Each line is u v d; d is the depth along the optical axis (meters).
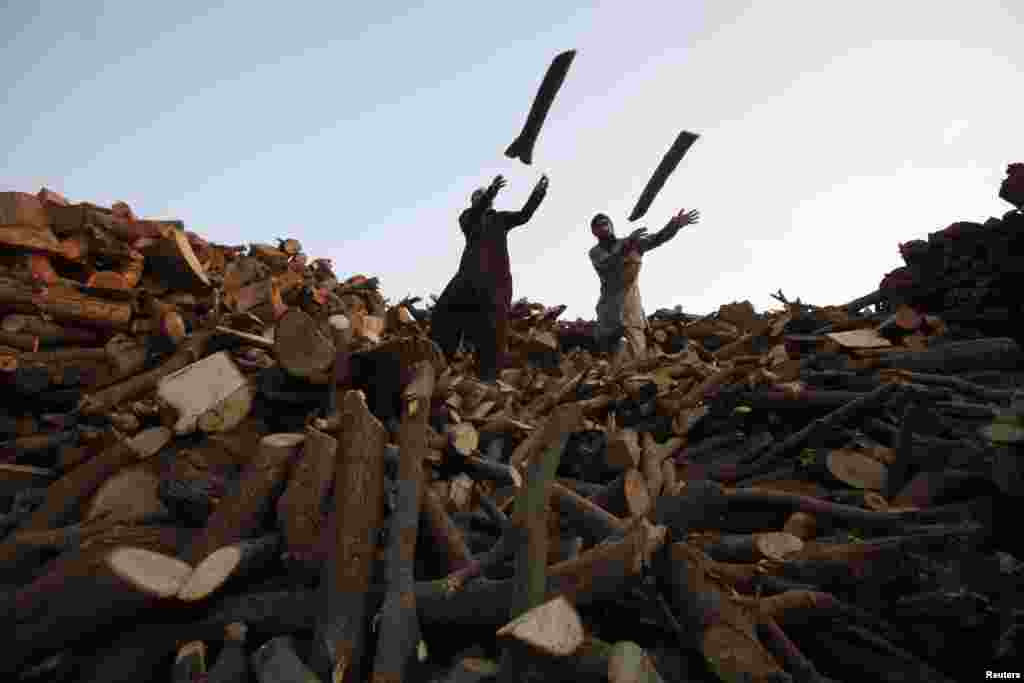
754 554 2.49
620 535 2.46
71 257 4.73
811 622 2.29
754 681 1.92
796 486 3.57
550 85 5.14
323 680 2.01
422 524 2.69
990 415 3.71
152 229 5.26
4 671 1.97
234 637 2.14
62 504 2.97
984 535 2.61
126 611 2.04
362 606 2.21
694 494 2.43
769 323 6.74
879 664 2.17
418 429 2.59
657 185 6.29
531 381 6.41
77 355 4.42
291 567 2.42
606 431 4.17
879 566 2.35
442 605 2.23
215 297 5.41
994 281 5.31
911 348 5.19
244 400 3.65
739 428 4.63
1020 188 5.15
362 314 7.34
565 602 1.86
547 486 2.14
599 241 7.79
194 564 2.45
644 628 2.39
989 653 2.10
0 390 4.11
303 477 2.55
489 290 5.61
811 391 4.39
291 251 7.69
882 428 3.87
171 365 4.20
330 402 3.68
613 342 7.50
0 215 4.41
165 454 3.31
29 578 2.55
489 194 5.57
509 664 1.83
